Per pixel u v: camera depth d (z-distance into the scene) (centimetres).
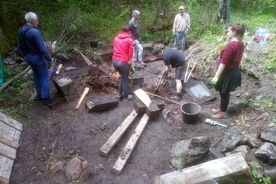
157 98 707
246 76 738
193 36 1038
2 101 666
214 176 425
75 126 609
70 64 859
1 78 708
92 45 961
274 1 1380
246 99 653
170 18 1166
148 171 509
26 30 594
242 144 520
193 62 823
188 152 509
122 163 510
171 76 809
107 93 725
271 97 645
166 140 576
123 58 649
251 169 464
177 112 655
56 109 661
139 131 582
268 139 514
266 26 1100
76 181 490
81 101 683
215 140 562
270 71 734
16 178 493
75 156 535
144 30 1098
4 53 836
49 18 1048
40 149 553
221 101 607
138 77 777
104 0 1238
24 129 598
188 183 423
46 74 645
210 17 1150
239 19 1265
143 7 1262
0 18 890
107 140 569
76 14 1048
